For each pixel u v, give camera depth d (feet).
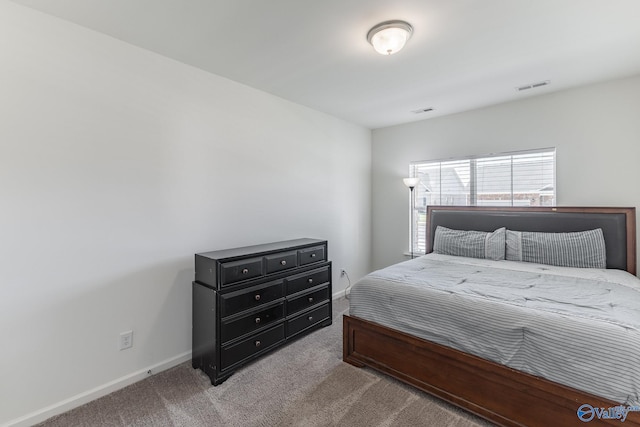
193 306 7.64
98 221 6.36
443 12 5.62
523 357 5.12
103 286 6.44
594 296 6.05
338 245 12.98
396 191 14.02
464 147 11.94
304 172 11.30
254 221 9.50
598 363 4.45
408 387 6.64
